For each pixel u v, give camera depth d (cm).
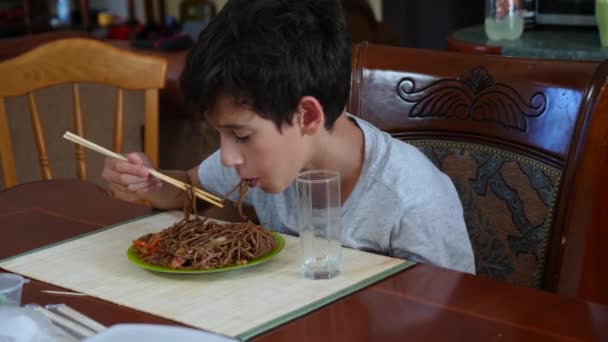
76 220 139
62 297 107
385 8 433
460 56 152
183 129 297
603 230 135
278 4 118
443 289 104
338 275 110
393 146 138
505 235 145
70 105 283
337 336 93
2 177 265
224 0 527
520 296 102
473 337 92
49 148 281
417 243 134
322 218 108
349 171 137
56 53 204
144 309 102
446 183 141
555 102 138
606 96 131
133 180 138
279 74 113
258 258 115
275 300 103
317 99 119
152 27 475
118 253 122
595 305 99
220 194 159
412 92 155
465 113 150
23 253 124
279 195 145
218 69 112
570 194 133
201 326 97
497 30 267
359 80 160
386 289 105
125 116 298
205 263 112
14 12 561
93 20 559
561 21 279
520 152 142
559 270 135
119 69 205
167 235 120
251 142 117
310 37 118
